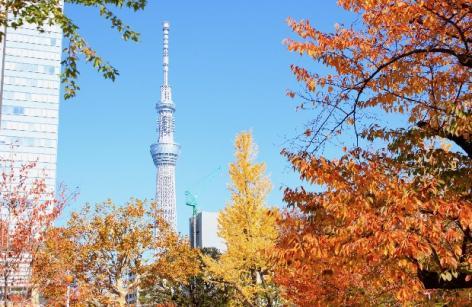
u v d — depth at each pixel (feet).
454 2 23.84
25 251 56.59
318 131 26.78
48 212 63.10
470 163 25.96
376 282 28.58
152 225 96.73
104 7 24.16
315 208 26.20
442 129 26.12
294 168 26.13
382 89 27.81
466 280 25.14
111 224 91.81
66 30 23.71
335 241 23.93
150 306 114.52
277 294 83.87
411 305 32.63
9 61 403.54
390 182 23.89
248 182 89.04
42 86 409.28
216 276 92.53
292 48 27.73
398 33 26.73
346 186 24.75
